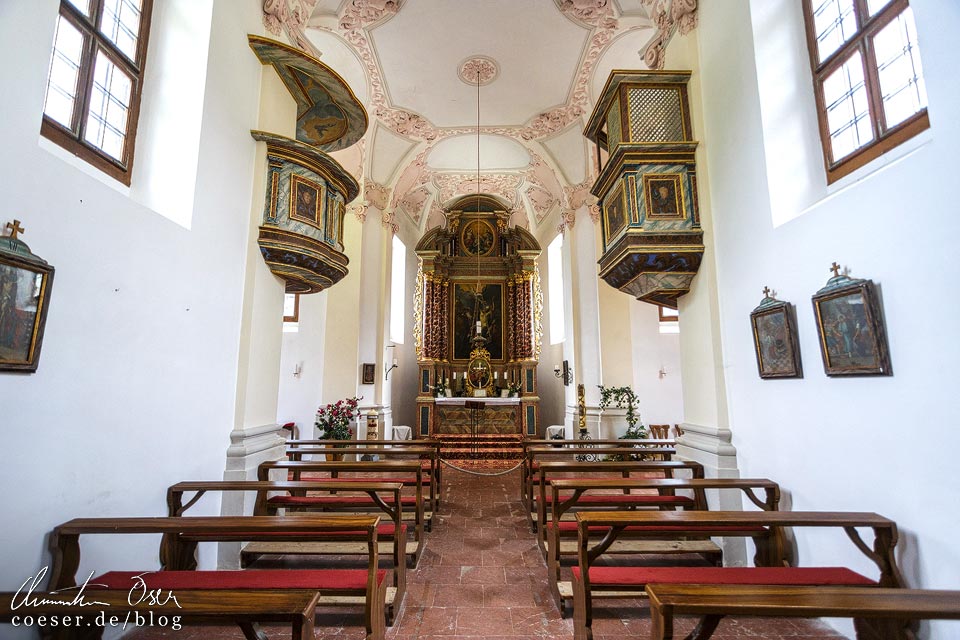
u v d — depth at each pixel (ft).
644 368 29.45
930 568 7.11
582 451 16.40
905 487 7.57
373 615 8.00
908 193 7.52
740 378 12.35
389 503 13.73
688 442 14.21
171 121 11.36
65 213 7.48
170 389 10.18
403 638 9.11
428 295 40.75
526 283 40.50
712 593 5.49
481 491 21.71
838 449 9.00
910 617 4.93
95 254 8.12
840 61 10.16
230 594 5.58
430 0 20.81
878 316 8.04
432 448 19.08
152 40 11.55
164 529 7.36
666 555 12.95
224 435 12.36
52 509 7.20
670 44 16.46
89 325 7.97
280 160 14.10
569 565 12.37
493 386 40.47
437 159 35.09
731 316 12.75
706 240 13.60
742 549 12.02
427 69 25.36
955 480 6.75
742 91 12.32
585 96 27.30
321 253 14.37
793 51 11.53
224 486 10.19
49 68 7.25
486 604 10.49
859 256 8.49
